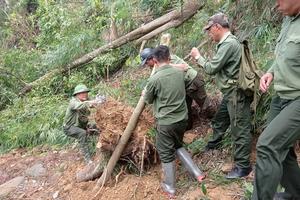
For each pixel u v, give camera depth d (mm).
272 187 2766
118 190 4457
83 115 5301
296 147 4117
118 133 4547
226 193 3939
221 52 3803
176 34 7059
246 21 5953
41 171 5457
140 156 4562
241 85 3811
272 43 5359
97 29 8312
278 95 2988
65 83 7906
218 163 4418
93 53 7707
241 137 3977
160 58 4117
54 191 4914
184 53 6570
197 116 5129
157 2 7848
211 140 4617
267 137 2756
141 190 4371
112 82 7277
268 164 2736
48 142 6340
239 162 4059
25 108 7402
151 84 4074
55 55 8242
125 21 7996
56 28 9523
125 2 8039
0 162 6094
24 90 8117
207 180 4199
